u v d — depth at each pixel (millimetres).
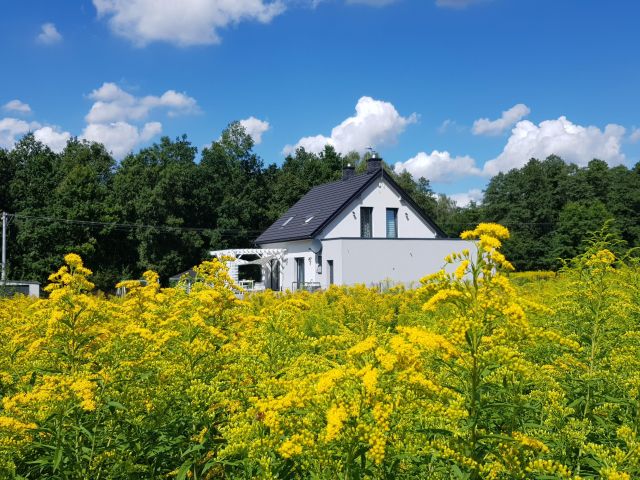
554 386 4715
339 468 3500
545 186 77188
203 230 58094
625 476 3406
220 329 6598
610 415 4820
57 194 52562
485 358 3547
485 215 81062
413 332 3840
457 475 3449
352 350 3754
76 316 5543
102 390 4676
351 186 39094
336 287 18250
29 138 66125
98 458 4438
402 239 34656
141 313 7453
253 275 54969
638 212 69250
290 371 4906
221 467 4676
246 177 67125
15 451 4465
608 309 6113
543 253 70125
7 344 6965
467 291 3857
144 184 57125
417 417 4113
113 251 54062
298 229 39000
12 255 49781
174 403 5031
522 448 3600
